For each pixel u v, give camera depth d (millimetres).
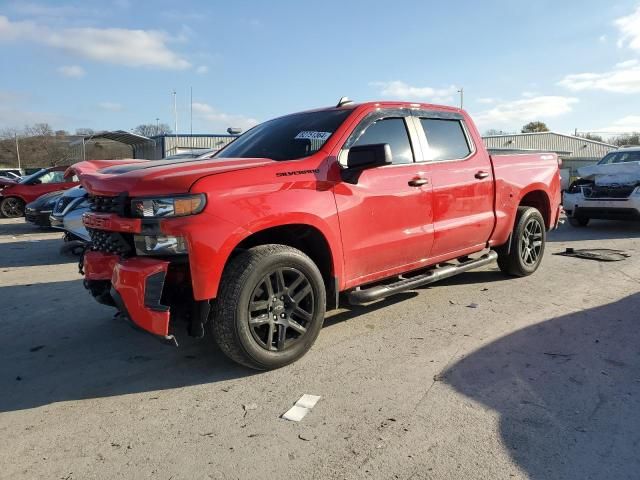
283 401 3230
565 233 10539
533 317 4711
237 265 3436
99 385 3570
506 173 5598
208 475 2504
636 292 5480
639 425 2846
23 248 10281
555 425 2865
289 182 3660
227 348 3465
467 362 3742
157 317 3191
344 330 4488
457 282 6059
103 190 3590
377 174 4234
